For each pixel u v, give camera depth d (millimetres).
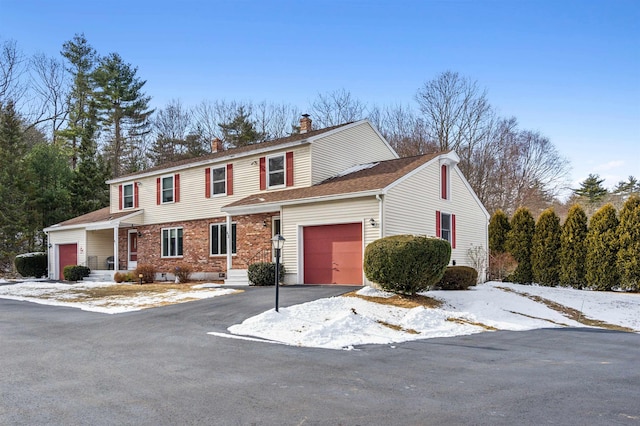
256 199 20672
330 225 18000
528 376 6723
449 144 40031
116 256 25719
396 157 25688
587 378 6625
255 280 18781
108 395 5691
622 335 11039
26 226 32281
